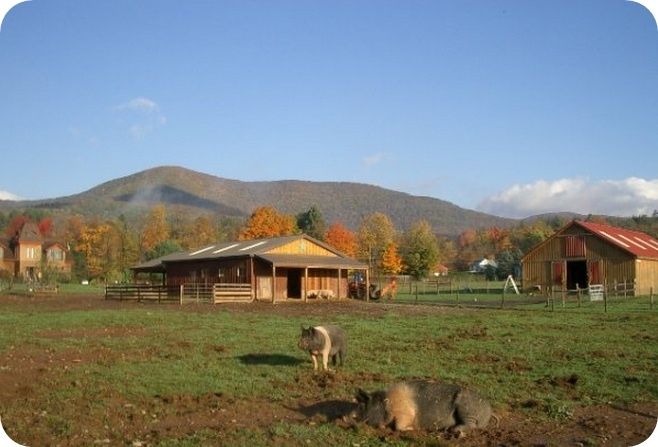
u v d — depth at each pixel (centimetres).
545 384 1480
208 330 2545
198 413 1233
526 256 5847
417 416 1130
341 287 5225
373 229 10838
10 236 10712
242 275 4844
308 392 1404
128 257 9744
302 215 11206
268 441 1046
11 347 2042
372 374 1586
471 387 1445
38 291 6397
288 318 3116
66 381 1497
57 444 1041
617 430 1134
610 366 1692
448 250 14975
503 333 2412
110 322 2900
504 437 1083
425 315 3288
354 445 1030
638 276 5256
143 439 1066
